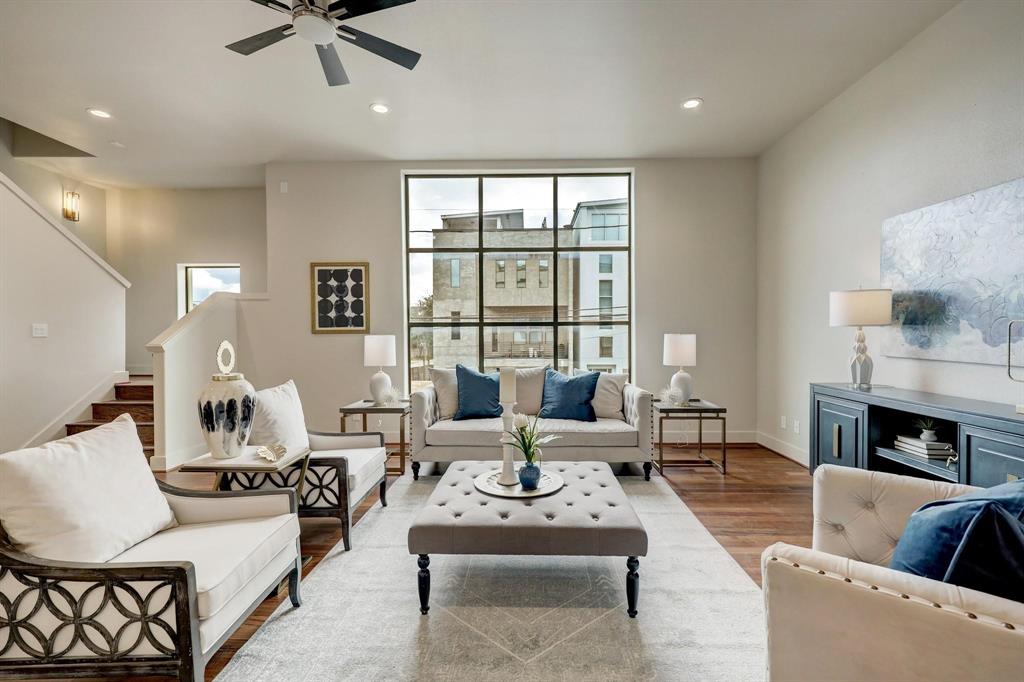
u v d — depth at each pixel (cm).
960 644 85
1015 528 91
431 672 163
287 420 276
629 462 380
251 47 229
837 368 364
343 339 503
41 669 138
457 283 521
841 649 96
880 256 315
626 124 409
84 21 265
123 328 498
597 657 170
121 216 607
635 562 193
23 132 489
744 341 493
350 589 218
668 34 282
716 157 488
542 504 215
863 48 298
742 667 165
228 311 490
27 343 411
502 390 239
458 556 250
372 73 323
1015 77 227
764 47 297
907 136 293
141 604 137
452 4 254
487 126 410
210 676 162
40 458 147
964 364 252
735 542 264
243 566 160
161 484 193
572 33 281
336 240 501
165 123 400
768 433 470
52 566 136
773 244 457
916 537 108
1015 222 222
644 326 494
